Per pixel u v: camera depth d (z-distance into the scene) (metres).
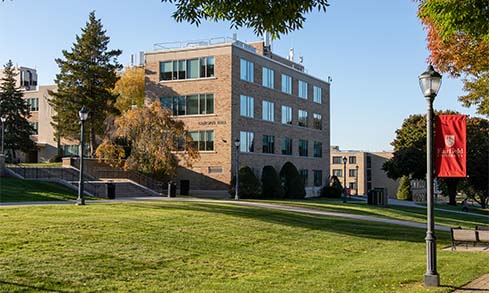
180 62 51.84
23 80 92.62
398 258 16.59
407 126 72.06
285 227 21.88
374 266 14.80
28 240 14.52
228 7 9.03
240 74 51.03
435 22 12.63
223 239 17.73
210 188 49.53
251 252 16.17
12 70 69.62
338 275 13.27
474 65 17.11
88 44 59.94
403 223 29.02
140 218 20.31
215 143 49.69
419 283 12.46
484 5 11.01
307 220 25.31
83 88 59.41
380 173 101.56
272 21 8.98
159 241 16.19
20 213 20.12
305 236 20.30
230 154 49.00
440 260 16.23
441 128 12.47
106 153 46.03
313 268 14.28
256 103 53.75
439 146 12.48
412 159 63.47
